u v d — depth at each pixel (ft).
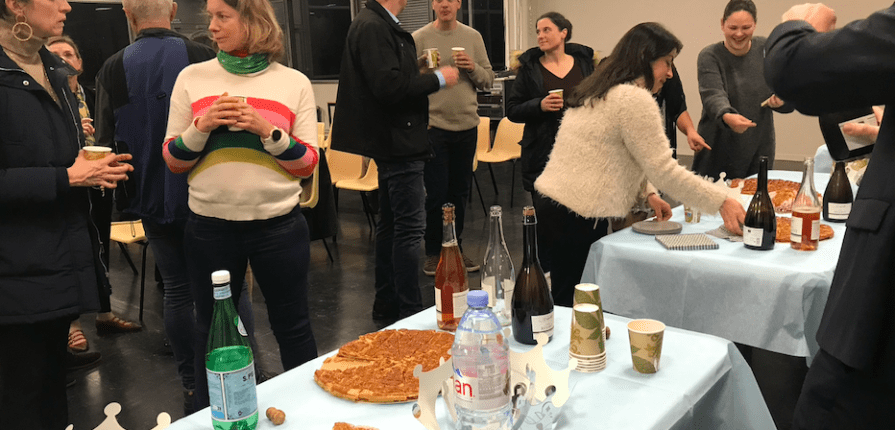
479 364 3.03
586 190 7.04
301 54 28.94
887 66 3.07
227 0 5.58
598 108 6.86
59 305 5.49
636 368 3.95
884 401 3.51
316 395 3.76
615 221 8.52
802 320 5.67
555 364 4.02
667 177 6.63
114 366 9.62
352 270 13.98
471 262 13.12
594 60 11.82
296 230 6.16
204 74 5.86
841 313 3.54
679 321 6.45
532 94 11.62
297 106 6.06
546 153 11.55
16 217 5.30
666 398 3.63
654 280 6.56
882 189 3.41
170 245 7.37
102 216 10.00
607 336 4.47
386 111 8.81
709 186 6.68
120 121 7.13
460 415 3.10
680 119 11.48
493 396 3.04
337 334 10.53
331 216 10.74
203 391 6.40
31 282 5.38
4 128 5.19
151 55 7.00
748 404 4.25
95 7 21.50
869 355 3.38
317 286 13.00
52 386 5.79
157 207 7.16
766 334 5.86
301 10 28.53
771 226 6.32
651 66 6.75
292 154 5.76
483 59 13.04
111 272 14.56
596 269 7.00
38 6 5.28
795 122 26.00
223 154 5.76
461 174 12.89
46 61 5.68
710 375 3.95
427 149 9.16
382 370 3.88
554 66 11.62
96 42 21.75
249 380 3.38
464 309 4.58
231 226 5.93
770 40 3.61
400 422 3.43
